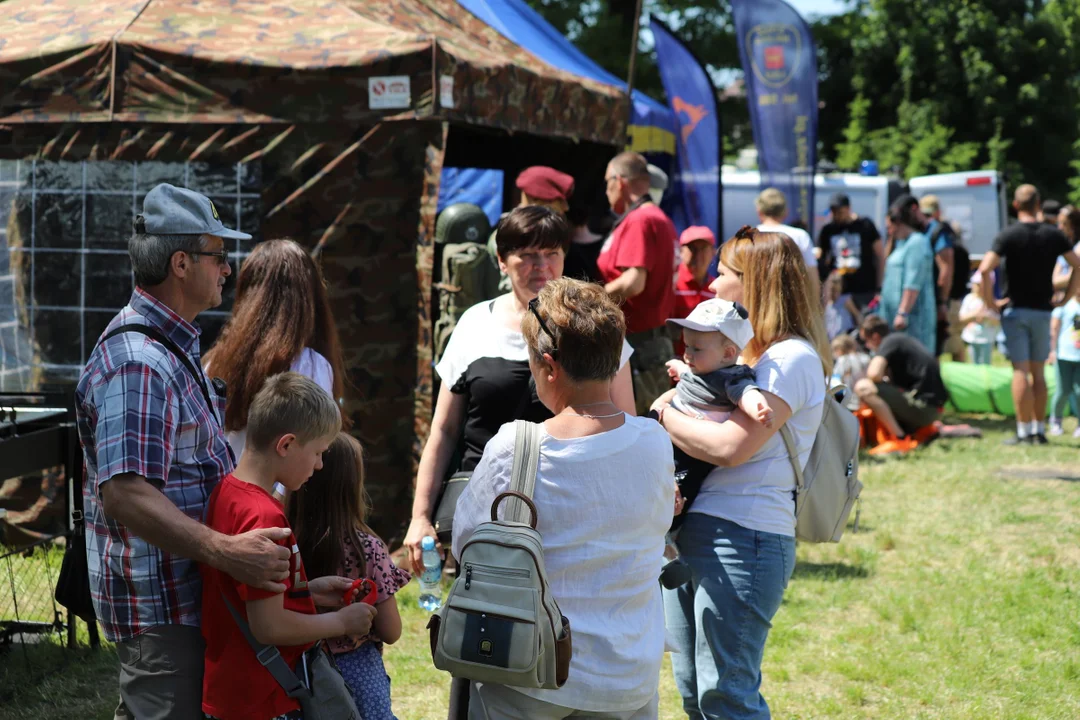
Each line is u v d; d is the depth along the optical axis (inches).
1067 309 366.9
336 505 114.2
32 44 225.5
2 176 231.1
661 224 240.4
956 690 173.3
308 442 97.0
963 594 217.6
